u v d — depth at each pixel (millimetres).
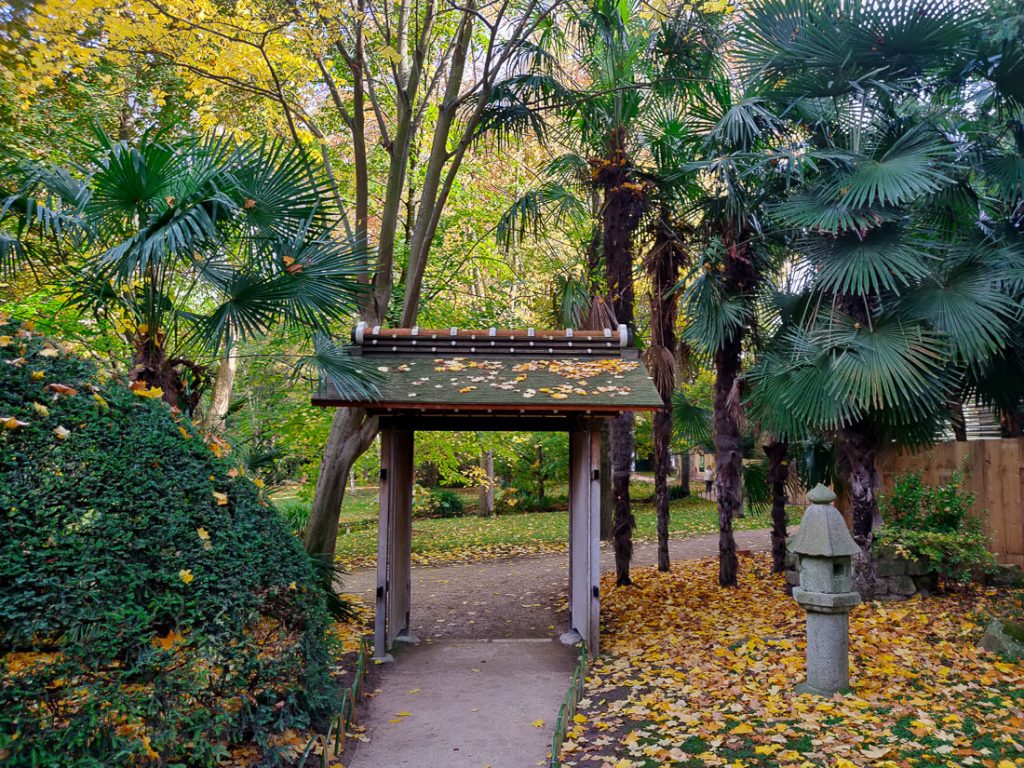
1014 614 6516
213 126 10555
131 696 3348
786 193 7863
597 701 5438
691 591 9227
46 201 5840
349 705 5031
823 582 5141
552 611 9320
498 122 9453
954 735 4258
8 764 3008
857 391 6590
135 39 7934
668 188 9602
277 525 4395
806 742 4301
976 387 8406
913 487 8086
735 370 9188
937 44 6973
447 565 13477
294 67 8820
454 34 11594
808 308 7883
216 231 5691
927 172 6543
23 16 6516
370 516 21875
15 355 3486
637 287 10945
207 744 3598
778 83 8031
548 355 7488
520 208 10023
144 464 3631
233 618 3799
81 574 3209
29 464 3232
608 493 15961
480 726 5004
